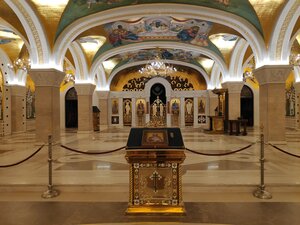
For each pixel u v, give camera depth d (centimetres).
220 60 1675
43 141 1127
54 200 528
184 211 450
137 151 453
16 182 596
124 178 625
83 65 1666
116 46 1634
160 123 571
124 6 1089
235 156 890
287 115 2134
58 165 766
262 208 480
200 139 1380
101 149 1051
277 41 1072
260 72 1134
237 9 1070
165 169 459
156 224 418
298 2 947
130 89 2555
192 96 2425
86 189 579
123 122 2469
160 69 1950
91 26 1155
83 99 1722
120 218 441
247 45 1545
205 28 1384
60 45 1129
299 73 1839
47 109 1123
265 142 1138
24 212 470
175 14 1111
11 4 950
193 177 627
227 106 1708
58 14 1034
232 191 568
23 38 1102
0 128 1606
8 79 1714
